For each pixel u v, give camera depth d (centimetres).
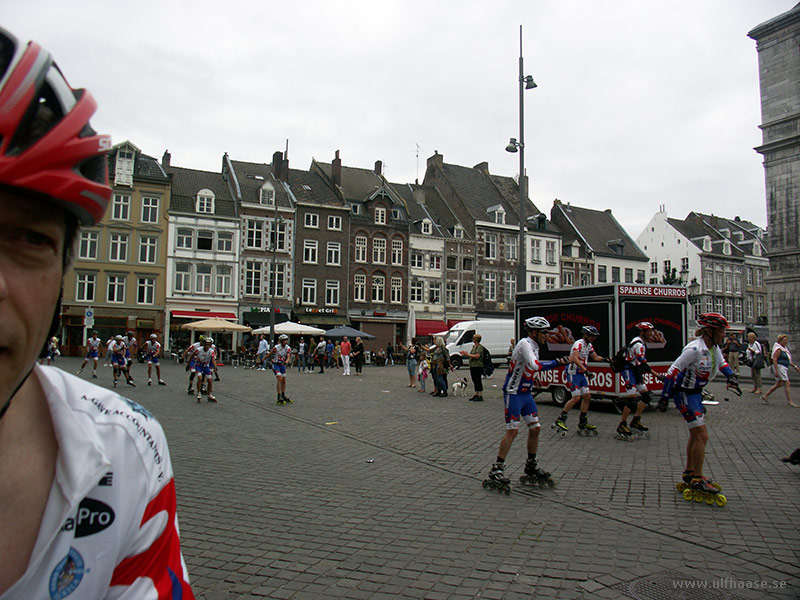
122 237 3881
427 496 602
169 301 3944
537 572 405
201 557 429
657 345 1329
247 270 4175
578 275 5334
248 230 4188
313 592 372
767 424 1116
